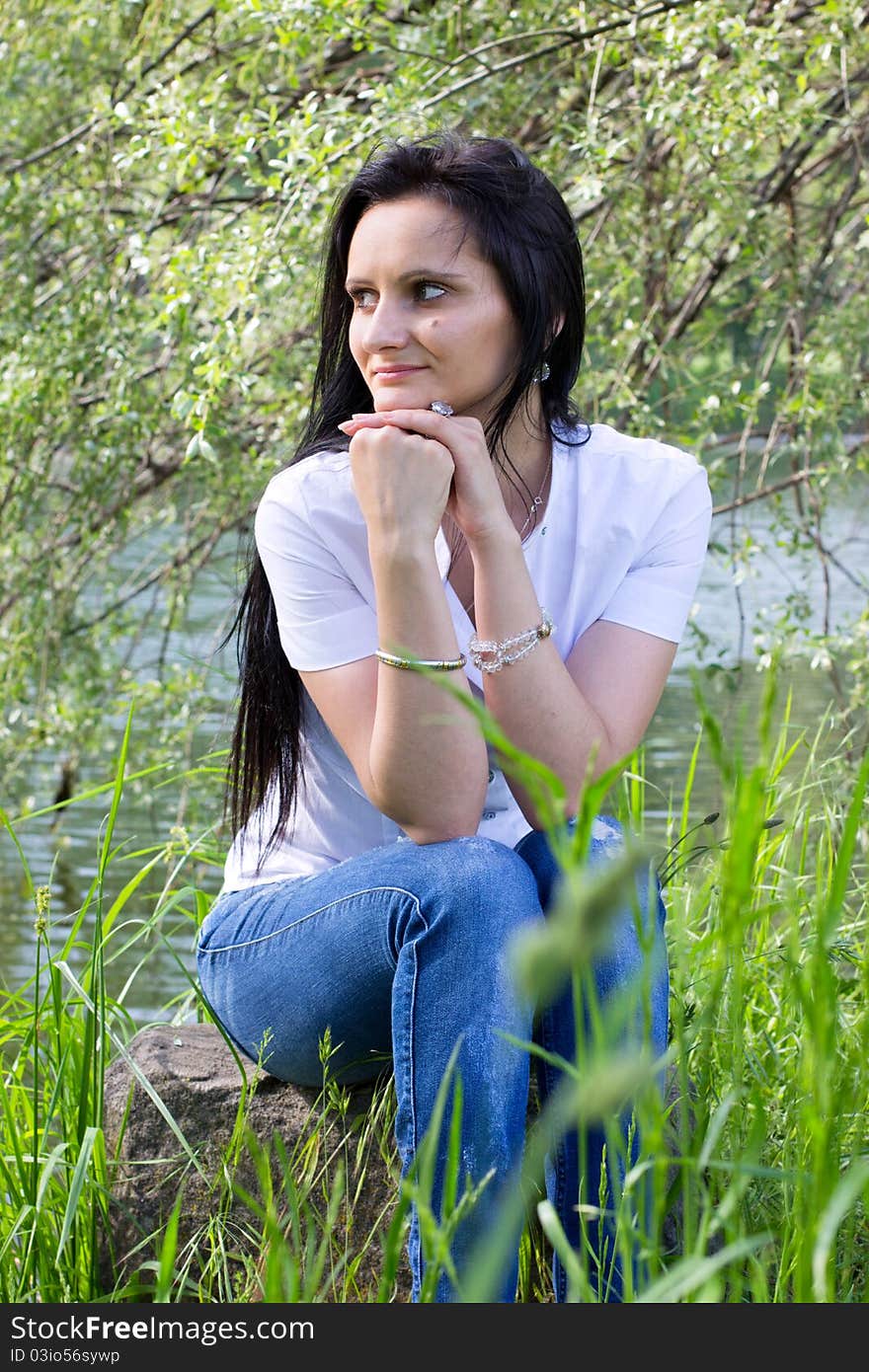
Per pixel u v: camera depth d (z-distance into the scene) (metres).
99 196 5.47
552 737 1.97
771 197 5.18
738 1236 1.47
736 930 1.06
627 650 2.14
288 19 4.39
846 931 2.58
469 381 2.06
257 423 5.62
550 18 4.71
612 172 4.82
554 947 0.77
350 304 2.22
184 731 5.60
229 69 5.07
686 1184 1.23
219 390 4.25
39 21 5.45
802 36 4.48
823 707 7.54
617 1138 1.24
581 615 2.17
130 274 5.18
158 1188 2.20
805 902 2.45
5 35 5.44
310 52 4.83
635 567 2.19
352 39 4.88
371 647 2.05
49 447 5.46
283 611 2.09
